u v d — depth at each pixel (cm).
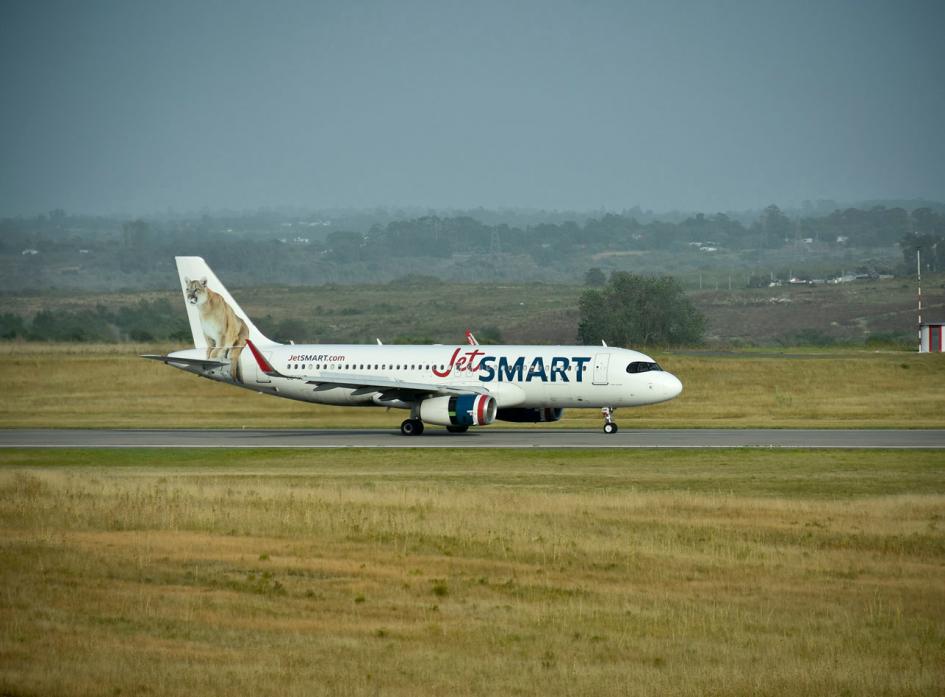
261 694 7125
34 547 10900
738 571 10144
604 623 8631
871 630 8475
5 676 7412
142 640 8181
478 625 8581
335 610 8950
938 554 10744
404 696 7112
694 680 7431
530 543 11112
